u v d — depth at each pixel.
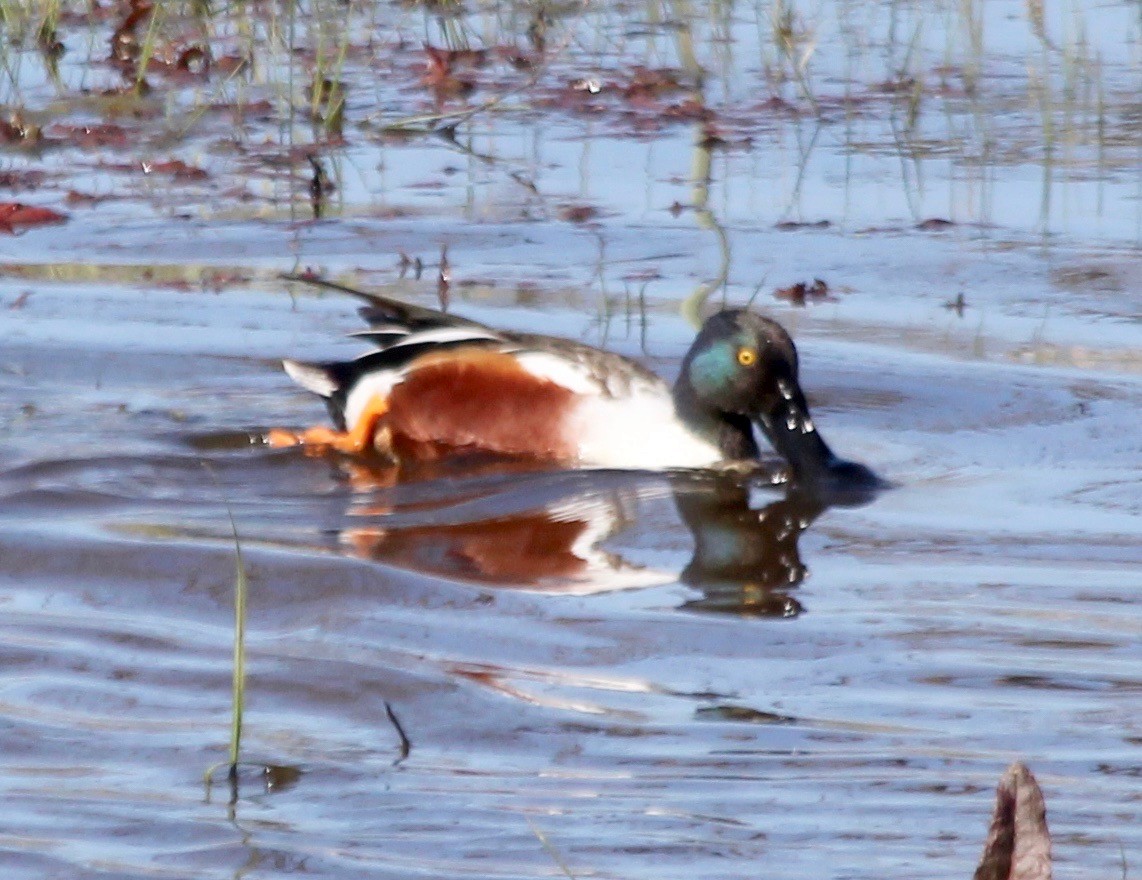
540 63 21.12
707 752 7.51
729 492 11.51
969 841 6.67
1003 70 20.48
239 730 7.20
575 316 14.30
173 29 21.91
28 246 15.65
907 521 10.80
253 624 8.91
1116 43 21.14
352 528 10.60
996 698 8.14
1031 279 14.95
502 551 10.20
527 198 16.97
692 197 16.97
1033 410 12.62
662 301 14.55
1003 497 11.19
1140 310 14.31
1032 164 17.69
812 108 19.53
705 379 12.23
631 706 8.02
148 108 19.41
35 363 13.34
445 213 16.56
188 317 14.26
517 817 6.87
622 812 6.93
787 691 8.23
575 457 12.38
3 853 6.51
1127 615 9.19
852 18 22.55
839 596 9.52
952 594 9.51
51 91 19.89
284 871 6.40
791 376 12.16
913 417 12.63
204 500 11.12
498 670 8.38
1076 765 7.40
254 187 17.20
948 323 14.13
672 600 9.41
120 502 10.98
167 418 12.62
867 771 7.33
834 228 16.14
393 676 8.27
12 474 11.39
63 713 7.79
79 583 9.46
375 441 12.52
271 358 13.65
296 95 19.89
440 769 7.31
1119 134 18.36
